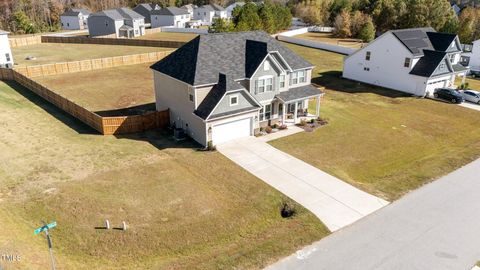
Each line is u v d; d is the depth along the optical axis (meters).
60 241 16.78
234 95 27.56
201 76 27.55
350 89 44.41
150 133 30.11
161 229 17.84
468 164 25.72
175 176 23.08
